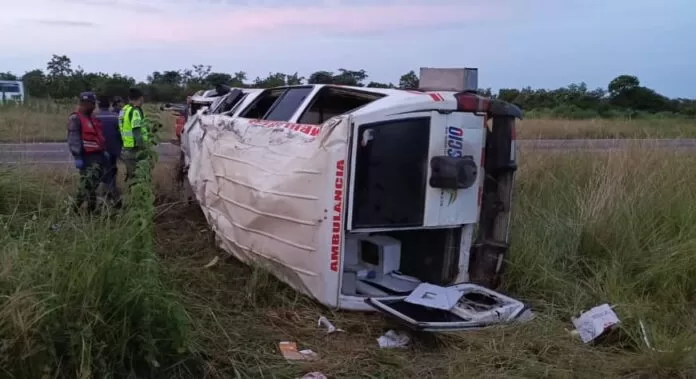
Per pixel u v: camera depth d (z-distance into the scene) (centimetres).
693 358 407
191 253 605
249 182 525
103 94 813
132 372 335
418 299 464
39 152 1180
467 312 459
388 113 453
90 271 337
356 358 406
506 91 3594
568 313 494
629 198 651
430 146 476
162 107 905
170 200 830
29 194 584
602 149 964
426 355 421
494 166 520
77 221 400
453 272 521
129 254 359
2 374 302
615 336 452
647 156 838
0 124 1051
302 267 470
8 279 326
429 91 511
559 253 580
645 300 510
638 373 403
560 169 870
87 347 314
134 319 343
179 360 354
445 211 489
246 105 652
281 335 432
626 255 575
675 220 632
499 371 396
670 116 3098
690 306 509
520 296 526
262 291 487
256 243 518
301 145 472
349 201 447
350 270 517
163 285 380
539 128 1619
